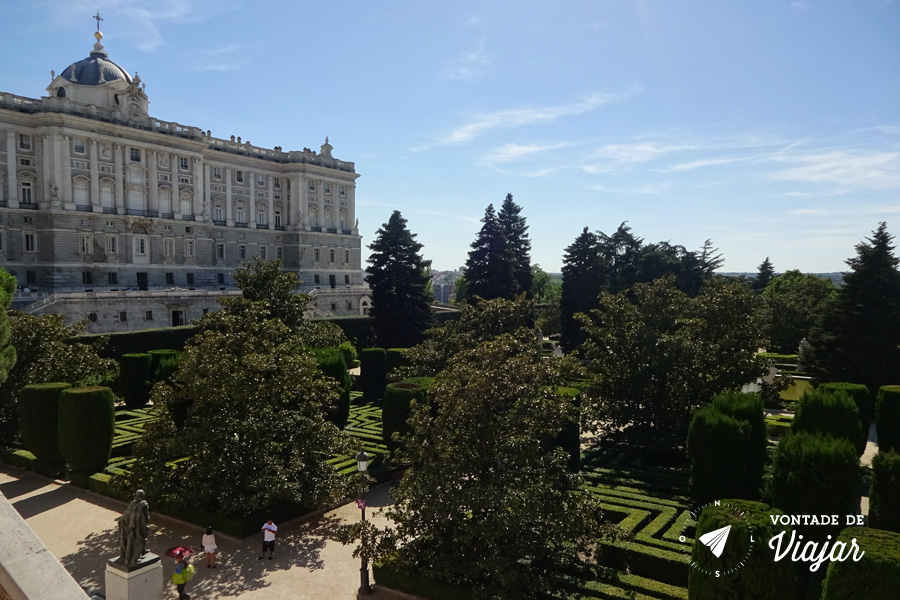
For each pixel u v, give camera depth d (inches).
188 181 3850.9
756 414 1061.8
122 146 3479.3
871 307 2025.1
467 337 1601.9
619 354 1373.0
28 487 1272.1
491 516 718.5
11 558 412.2
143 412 1785.2
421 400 1321.4
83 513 1126.4
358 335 3083.2
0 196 3105.3
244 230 4323.3
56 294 2726.4
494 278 3122.5
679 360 1315.2
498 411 808.9
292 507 1093.1
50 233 3191.4
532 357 867.4
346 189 4990.2
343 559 942.4
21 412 1314.0
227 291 3454.7
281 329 1272.1
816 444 828.0
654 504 1009.5
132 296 3004.4
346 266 4968.0
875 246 2068.2
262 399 1087.6
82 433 1238.9
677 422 1326.3
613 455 1364.4
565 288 3105.3
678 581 780.6
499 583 720.3
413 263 3004.4
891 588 529.7
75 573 885.8
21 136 3186.5
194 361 1080.8
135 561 700.0
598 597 746.8
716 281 1528.1
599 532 756.0
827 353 2118.6
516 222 3548.2
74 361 1541.6
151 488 1039.6
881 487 820.0
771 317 2832.2
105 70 3718.0
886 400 1392.7
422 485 768.9
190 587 848.3
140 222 3550.7
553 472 799.1
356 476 1050.1
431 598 794.2
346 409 1550.2
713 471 995.9
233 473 1024.9
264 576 883.4
